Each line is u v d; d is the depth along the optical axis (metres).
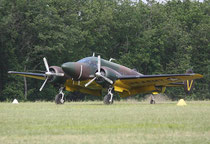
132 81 73.81
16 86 141.38
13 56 144.00
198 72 176.50
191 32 180.88
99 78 71.31
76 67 69.69
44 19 137.00
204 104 76.19
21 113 50.03
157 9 177.00
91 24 157.62
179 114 48.47
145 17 176.50
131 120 42.28
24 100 138.75
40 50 138.62
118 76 72.31
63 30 143.38
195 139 31.19
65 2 152.88
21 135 32.91
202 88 174.00
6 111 53.31
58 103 76.12
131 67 162.62
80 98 160.25
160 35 174.75
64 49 141.38
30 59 148.12
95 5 162.25
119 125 38.53
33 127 37.31
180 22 183.12
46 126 37.97
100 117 45.00
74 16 151.50
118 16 169.12
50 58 148.50
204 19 184.25
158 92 86.69
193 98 164.00
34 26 139.38
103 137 31.92
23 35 146.12
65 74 72.88
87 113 49.81
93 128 36.62
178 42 172.00
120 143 29.48
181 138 31.61
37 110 55.09
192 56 178.50
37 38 148.50
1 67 147.25
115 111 52.84
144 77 71.12
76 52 152.25
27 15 137.38
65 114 48.47
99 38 163.00
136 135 32.88
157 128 36.59
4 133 33.84
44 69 151.75
